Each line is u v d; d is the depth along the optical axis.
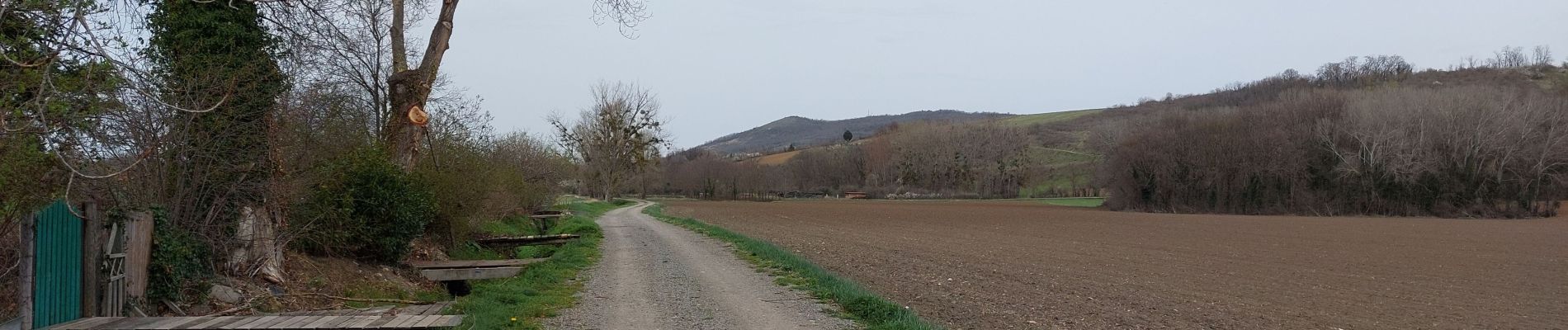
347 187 13.28
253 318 8.62
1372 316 15.23
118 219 8.51
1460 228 49.28
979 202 101.31
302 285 11.37
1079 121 168.75
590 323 9.59
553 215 34.50
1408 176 71.12
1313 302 16.84
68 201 7.80
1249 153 78.06
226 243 10.61
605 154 71.12
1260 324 13.41
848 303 10.83
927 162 120.06
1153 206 84.31
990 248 28.00
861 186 126.50
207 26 10.05
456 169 19.11
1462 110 69.75
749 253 19.56
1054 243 32.12
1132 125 90.94
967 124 125.06
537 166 34.31
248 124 10.33
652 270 15.66
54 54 7.12
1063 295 15.33
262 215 11.00
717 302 11.39
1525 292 19.62
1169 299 15.96
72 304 7.94
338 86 17.36
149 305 9.07
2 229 7.60
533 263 15.52
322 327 8.20
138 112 8.79
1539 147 67.69
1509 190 68.62
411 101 16.34
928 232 37.56
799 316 10.20
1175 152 83.00
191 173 9.95
